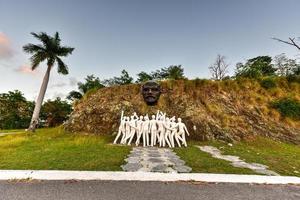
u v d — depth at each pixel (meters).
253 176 7.93
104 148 12.95
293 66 31.73
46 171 8.09
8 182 6.96
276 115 19.69
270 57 36.62
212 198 5.93
